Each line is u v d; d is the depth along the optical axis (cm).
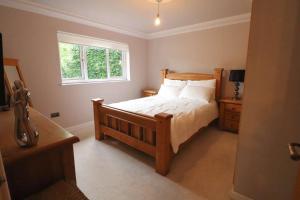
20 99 78
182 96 357
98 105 269
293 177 122
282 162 126
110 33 374
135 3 256
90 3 257
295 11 108
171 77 418
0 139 88
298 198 79
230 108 316
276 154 128
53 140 87
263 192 138
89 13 299
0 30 236
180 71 416
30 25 262
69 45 323
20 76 249
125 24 365
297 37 109
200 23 358
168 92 377
